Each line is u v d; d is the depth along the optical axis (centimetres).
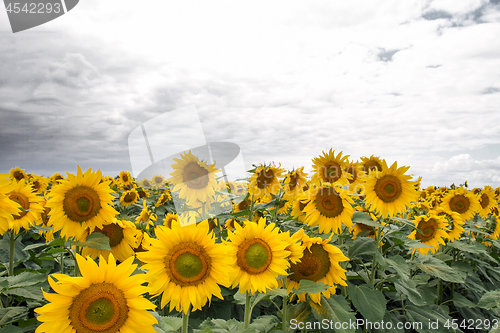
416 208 605
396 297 463
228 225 477
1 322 291
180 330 312
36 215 397
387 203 446
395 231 425
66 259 470
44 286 330
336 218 396
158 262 208
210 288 211
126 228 338
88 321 174
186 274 207
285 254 241
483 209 705
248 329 237
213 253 213
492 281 612
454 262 566
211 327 262
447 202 656
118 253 333
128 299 183
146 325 181
